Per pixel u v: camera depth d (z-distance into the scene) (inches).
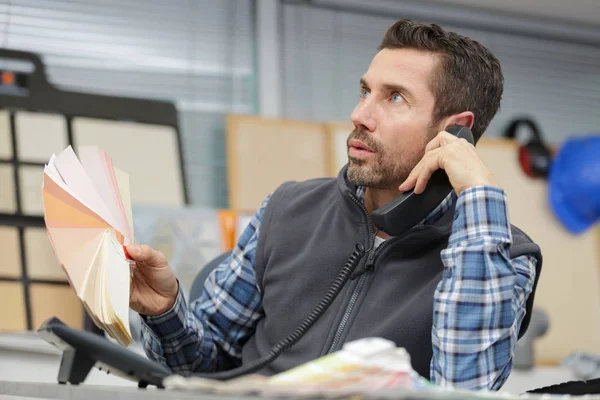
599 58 175.8
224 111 142.6
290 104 148.4
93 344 36.8
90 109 122.3
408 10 159.6
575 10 165.3
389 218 52.8
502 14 166.4
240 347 60.2
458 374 46.2
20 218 110.4
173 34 140.6
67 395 35.7
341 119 151.9
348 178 57.0
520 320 51.8
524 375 129.3
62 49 132.3
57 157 44.9
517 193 152.3
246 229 61.4
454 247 48.3
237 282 59.6
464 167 50.3
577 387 45.1
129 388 34.3
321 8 153.1
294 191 61.0
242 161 136.0
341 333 53.2
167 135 128.0
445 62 56.1
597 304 153.3
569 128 171.2
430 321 52.1
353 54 154.8
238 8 146.2
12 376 93.9
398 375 29.7
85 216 42.9
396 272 54.5
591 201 150.5
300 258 56.5
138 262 50.1
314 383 27.9
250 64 146.0
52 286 108.8
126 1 137.6
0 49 118.9
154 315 52.6
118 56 135.9
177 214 118.1
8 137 114.6
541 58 170.2
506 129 161.2
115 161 122.6
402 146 55.0
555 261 152.3
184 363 56.0
